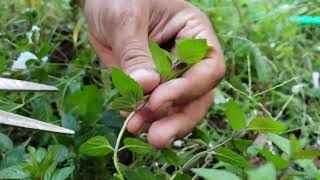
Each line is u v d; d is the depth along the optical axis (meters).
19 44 0.40
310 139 0.37
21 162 0.27
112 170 0.32
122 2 0.31
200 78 0.28
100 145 0.26
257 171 0.24
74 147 0.31
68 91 0.37
